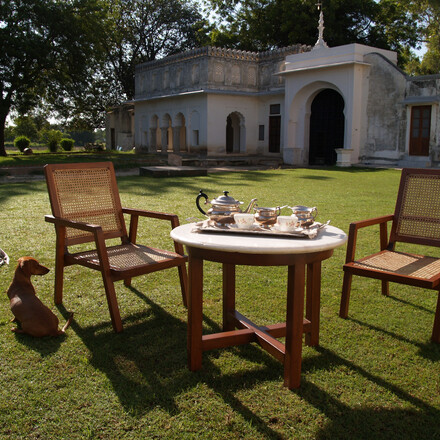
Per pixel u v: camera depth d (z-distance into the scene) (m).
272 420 2.09
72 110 32.25
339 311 3.27
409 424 2.08
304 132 20.75
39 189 9.80
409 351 2.74
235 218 2.56
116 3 31.11
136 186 10.52
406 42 28.16
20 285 2.91
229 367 2.55
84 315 3.20
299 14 24.98
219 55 21.97
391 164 18.06
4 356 2.60
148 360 2.60
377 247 5.04
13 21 22.41
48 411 2.13
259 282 3.88
